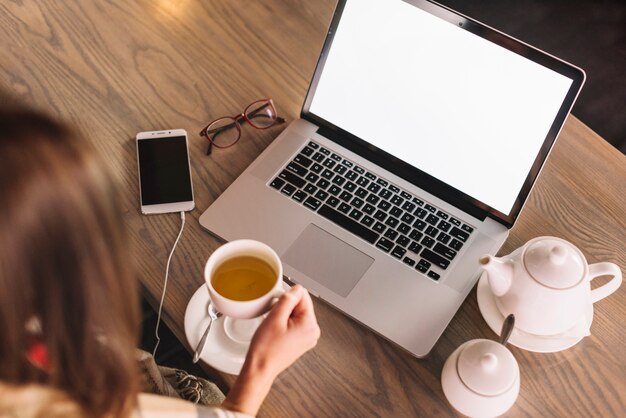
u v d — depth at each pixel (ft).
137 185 3.31
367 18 3.24
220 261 2.55
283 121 3.56
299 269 3.03
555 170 3.45
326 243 3.11
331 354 2.84
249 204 3.22
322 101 3.46
